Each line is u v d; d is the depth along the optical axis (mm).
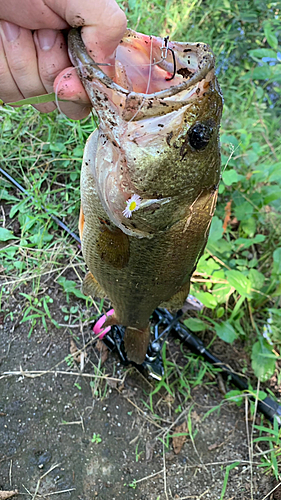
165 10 681
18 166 550
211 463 429
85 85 199
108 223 267
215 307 511
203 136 221
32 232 513
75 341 461
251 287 513
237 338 518
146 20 643
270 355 473
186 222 254
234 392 464
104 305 487
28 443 399
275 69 661
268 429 428
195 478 418
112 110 204
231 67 773
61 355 450
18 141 564
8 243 504
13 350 443
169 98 207
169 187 230
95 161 247
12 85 218
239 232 595
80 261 506
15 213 530
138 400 446
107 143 233
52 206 519
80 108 243
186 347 495
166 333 493
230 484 419
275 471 417
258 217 595
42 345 451
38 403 420
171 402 456
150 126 211
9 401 415
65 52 205
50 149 550
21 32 197
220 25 796
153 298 320
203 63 213
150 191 229
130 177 225
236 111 702
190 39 718
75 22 185
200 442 440
